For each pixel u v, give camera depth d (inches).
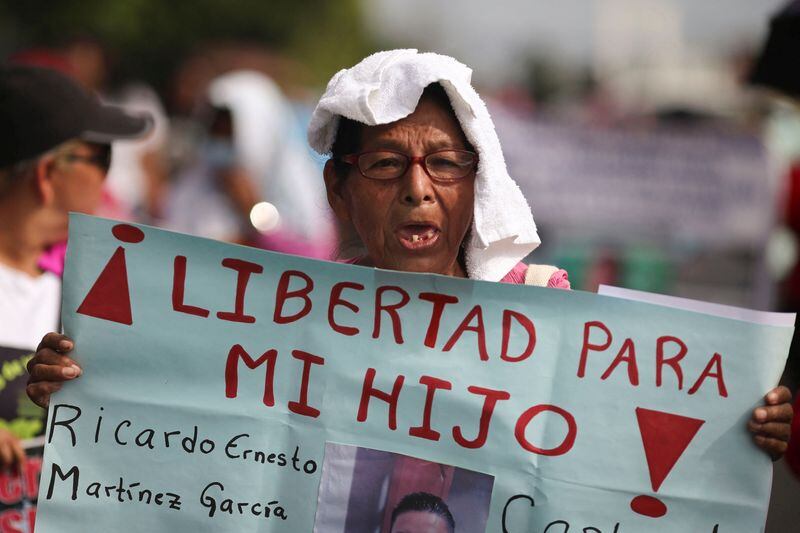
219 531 102.3
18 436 142.1
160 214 332.5
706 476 99.9
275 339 103.9
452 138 103.2
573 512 99.9
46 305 153.0
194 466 103.2
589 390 101.0
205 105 315.6
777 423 99.3
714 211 327.9
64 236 156.4
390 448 101.7
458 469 101.0
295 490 102.2
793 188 323.6
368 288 103.5
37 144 152.1
